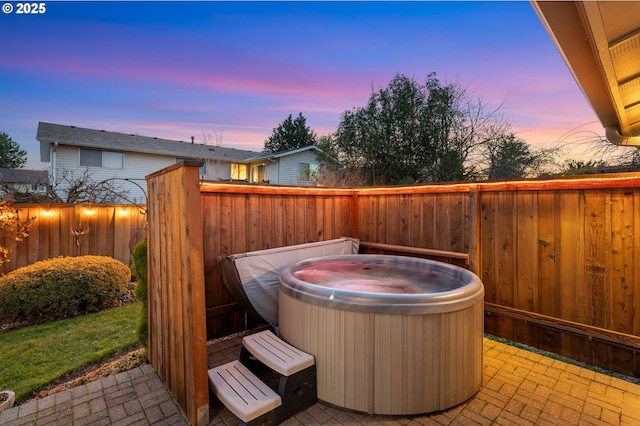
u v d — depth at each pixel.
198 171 1.99
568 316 2.82
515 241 3.12
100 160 12.70
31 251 5.20
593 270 2.68
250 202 3.38
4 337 3.55
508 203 3.15
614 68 1.81
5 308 3.84
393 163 9.00
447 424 2.00
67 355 3.11
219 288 3.22
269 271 3.08
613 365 2.60
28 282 4.00
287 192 3.65
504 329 3.21
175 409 2.15
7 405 2.23
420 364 2.04
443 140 8.66
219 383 2.13
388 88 9.19
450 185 3.47
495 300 3.26
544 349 2.96
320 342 2.20
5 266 4.95
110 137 13.45
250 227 3.38
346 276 2.97
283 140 25.28
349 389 2.10
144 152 13.51
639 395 2.30
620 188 2.54
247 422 1.85
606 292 2.62
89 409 2.16
